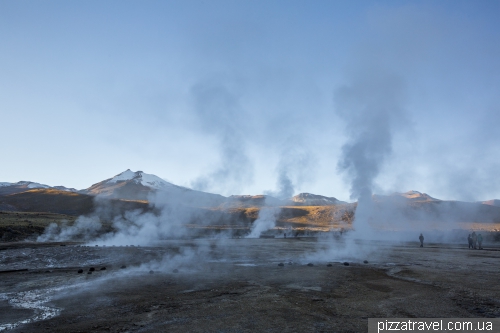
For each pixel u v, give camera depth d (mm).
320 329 9055
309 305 11602
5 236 45188
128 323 9836
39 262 24109
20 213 81000
